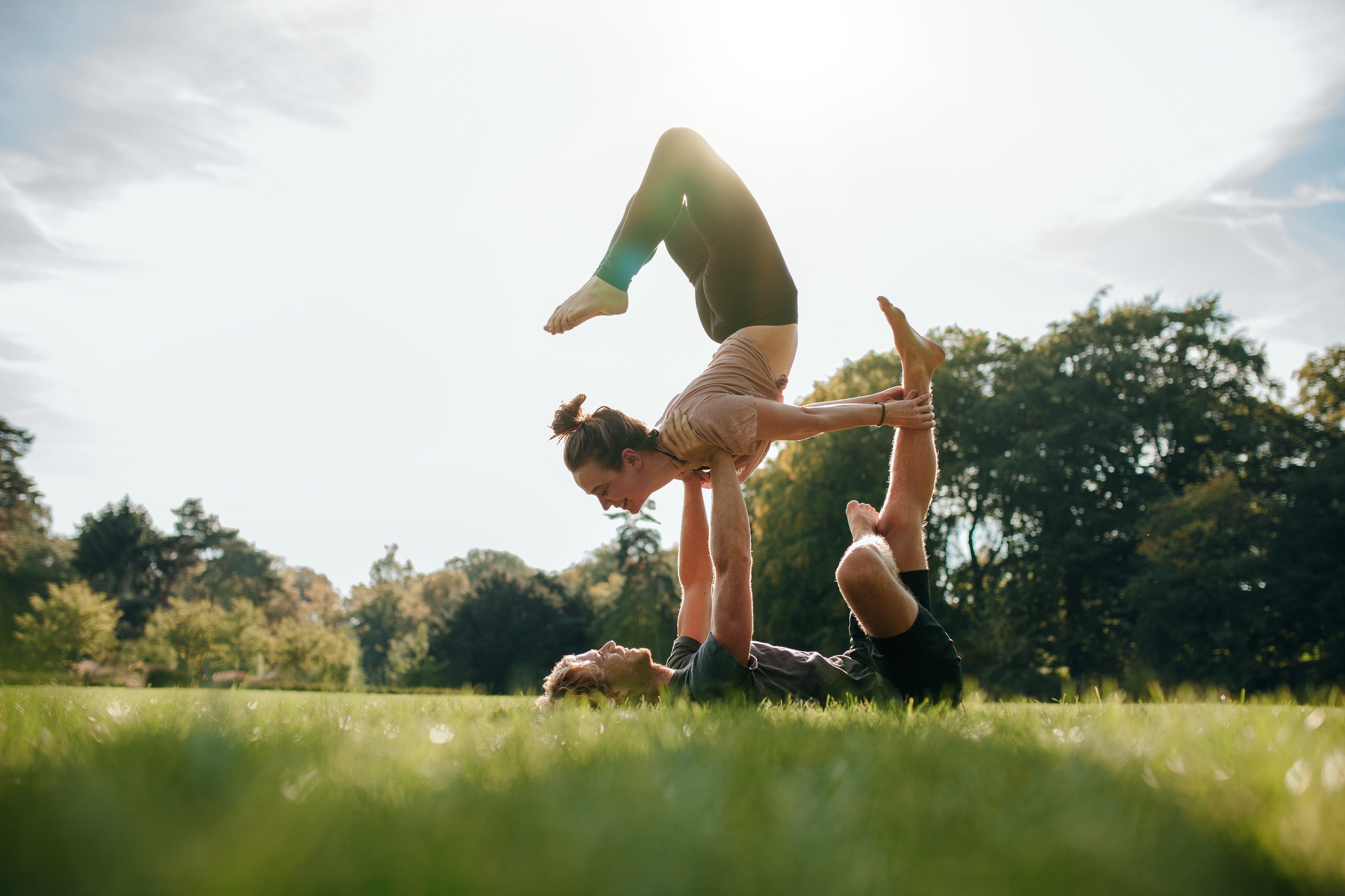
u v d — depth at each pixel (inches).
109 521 2682.1
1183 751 58.2
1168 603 1022.4
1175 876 31.0
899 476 140.3
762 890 28.7
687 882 29.0
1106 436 1141.1
